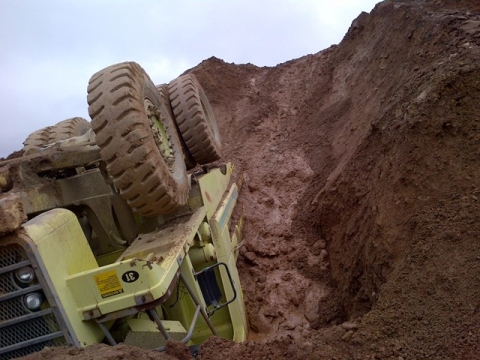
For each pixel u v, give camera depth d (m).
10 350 2.98
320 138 10.45
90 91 4.00
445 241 3.84
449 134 4.82
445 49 6.49
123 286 3.06
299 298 6.31
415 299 3.43
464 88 5.01
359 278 5.43
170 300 4.16
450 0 8.69
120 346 2.87
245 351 3.04
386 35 10.22
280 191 8.99
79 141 4.25
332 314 5.85
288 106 13.34
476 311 3.11
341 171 7.39
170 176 4.20
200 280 4.66
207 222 5.16
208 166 7.28
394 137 5.69
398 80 7.84
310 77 14.22
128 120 3.86
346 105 10.73
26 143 5.57
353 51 12.60
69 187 4.24
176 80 6.76
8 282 2.90
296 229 7.61
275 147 11.03
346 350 3.03
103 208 4.28
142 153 3.86
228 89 15.54
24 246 2.82
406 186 4.82
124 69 4.12
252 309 6.07
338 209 7.03
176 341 3.01
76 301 3.07
